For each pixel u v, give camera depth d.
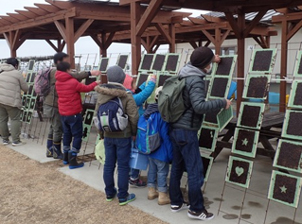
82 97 5.72
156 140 3.21
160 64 4.17
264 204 3.40
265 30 10.73
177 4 5.66
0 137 6.96
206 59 2.82
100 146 3.86
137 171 3.92
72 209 3.45
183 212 3.24
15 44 10.25
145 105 4.11
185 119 2.85
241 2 6.33
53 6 7.64
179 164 3.10
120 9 7.82
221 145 4.31
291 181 2.70
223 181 4.12
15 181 4.31
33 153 5.61
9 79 5.88
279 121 4.53
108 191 3.56
